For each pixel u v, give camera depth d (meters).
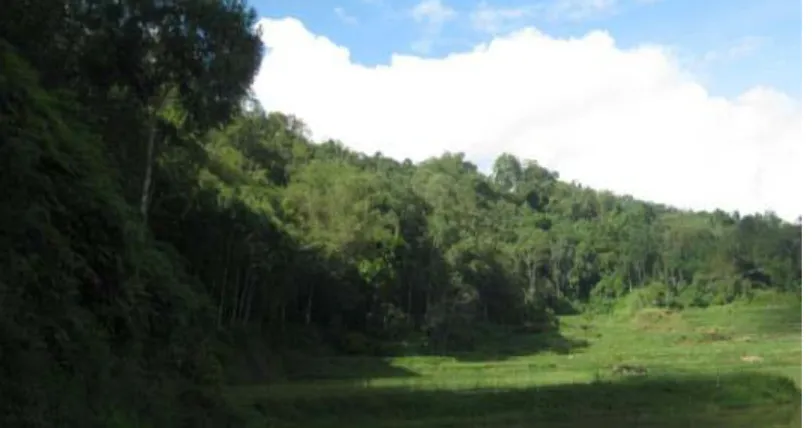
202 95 36.34
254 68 36.91
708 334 99.62
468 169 178.25
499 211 156.62
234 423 29.06
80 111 32.19
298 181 98.69
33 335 18.61
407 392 44.72
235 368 55.22
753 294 118.81
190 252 56.03
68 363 19.95
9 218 20.12
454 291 98.81
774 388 50.47
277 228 70.12
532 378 60.88
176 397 26.70
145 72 35.88
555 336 102.88
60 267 21.67
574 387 49.47
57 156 23.41
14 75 23.05
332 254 82.88
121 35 34.44
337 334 82.44
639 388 49.34
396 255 92.88
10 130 21.28
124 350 24.98
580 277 138.88
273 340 70.88
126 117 36.59
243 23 36.03
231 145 91.88
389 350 82.31
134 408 22.56
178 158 49.56
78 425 18.50
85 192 24.34
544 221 157.00
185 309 30.97
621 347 95.12
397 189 104.56
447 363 74.94
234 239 60.19
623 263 137.62
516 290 112.62
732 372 58.88
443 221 112.94
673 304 121.38
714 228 141.75
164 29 34.59
